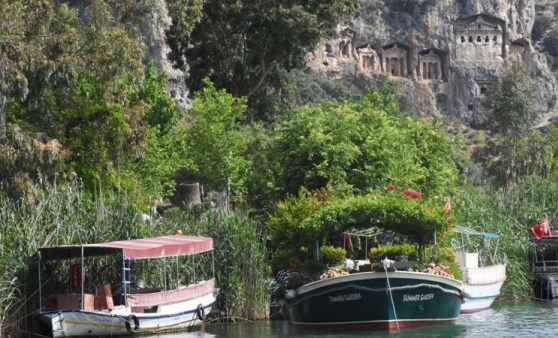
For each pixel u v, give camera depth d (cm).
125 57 5694
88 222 4744
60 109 5669
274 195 6356
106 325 4403
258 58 9369
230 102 7550
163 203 7194
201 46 9369
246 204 7000
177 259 4959
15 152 4903
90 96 5838
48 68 5259
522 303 6356
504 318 5266
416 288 4497
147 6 6625
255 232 5294
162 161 6869
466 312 5634
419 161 7419
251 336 4475
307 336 4369
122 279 4484
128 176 6206
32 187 4766
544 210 7175
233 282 5081
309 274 4747
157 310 4622
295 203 5331
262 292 5150
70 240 4619
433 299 4584
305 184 6181
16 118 5638
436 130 8112
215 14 9056
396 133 6625
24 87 5038
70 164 5612
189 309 4800
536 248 6850
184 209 5800
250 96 9688
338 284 4472
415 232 4769
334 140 6209
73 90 5697
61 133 5625
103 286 4472
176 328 4731
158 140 7131
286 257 5094
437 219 4719
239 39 9225
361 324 4497
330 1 9250
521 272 6619
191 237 4909
